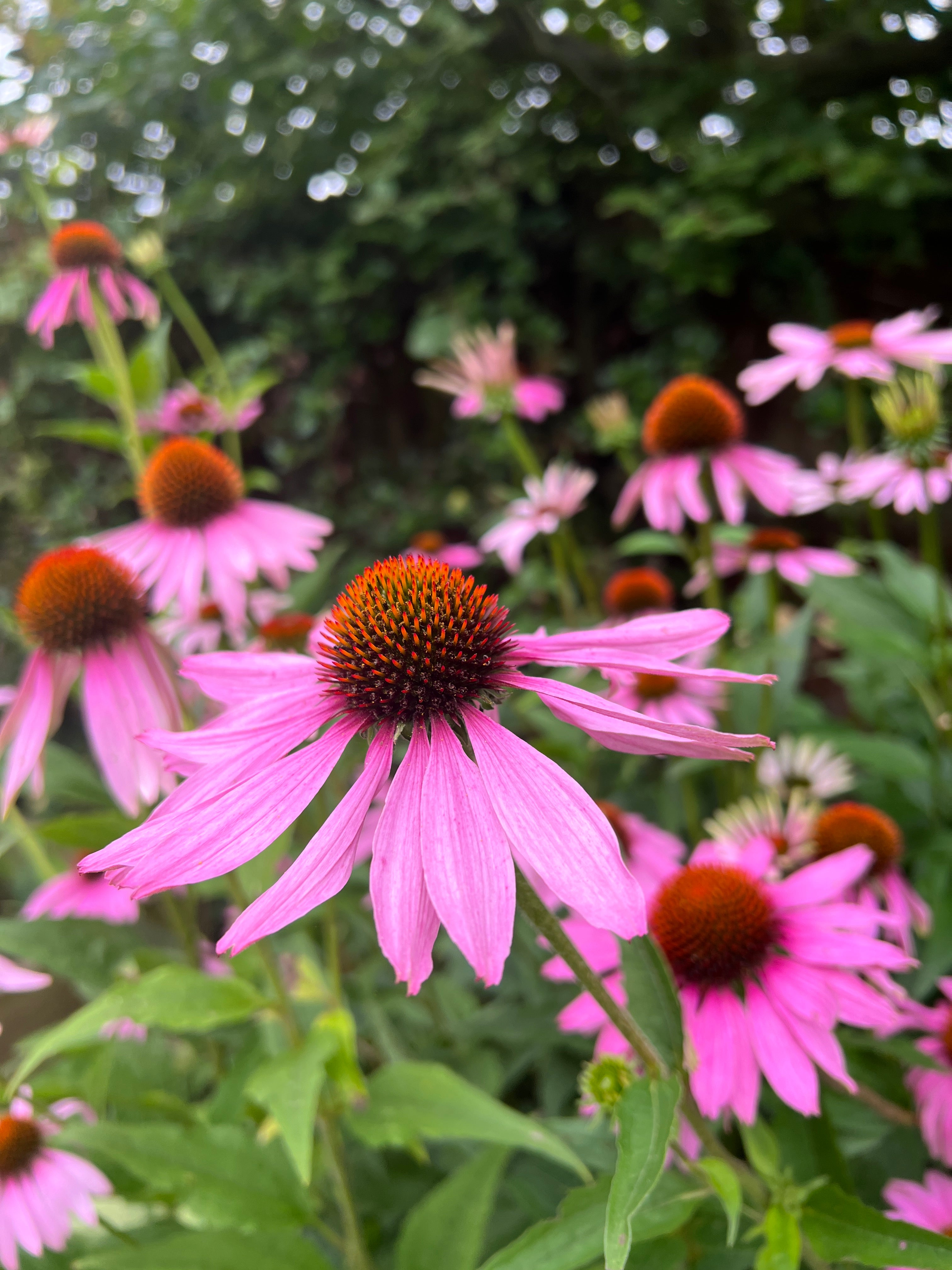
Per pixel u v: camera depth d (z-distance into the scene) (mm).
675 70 650
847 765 365
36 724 243
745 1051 186
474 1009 314
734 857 257
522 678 151
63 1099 246
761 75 616
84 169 681
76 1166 251
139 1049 275
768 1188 169
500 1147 210
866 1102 226
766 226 606
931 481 370
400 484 785
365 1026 307
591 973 137
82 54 632
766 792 335
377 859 129
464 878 123
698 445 372
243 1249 194
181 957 268
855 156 594
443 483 758
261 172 720
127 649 247
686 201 651
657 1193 161
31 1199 244
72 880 352
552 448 744
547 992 282
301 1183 208
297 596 372
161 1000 208
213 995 212
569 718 142
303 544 337
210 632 392
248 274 744
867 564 633
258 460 816
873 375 383
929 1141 220
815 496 440
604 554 681
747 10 632
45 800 310
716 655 375
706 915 198
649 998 151
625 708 136
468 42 625
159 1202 254
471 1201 203
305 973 280
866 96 612
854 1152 217
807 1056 181
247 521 334
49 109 608
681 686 383
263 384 468
